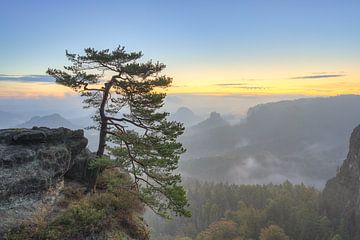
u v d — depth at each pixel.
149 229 29.81
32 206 23.34
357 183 142.62
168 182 27.33
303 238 130.12
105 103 28.20
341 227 127.44
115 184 27.98
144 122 27.86
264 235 128.00
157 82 26.77
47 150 25.53
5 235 20.77
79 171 29.88
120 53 25.67
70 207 24.62
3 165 23.02
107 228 24.34
